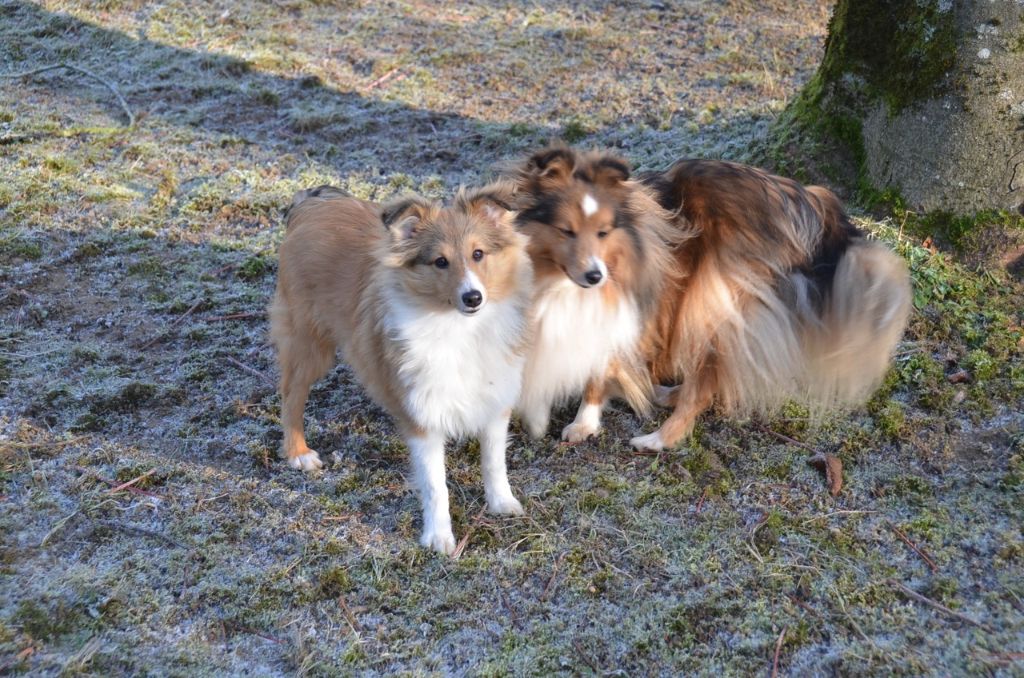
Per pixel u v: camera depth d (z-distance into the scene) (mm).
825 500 3033
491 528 2988
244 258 3605
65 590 2857
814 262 3119
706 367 3160
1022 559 2906
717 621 2848
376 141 4043
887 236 3402
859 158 3533
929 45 3352
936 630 2822
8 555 2904
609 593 2891
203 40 4805
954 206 3391
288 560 2928
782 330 3107
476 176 3865
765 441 3158
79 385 3244
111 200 3779
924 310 3316
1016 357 3227
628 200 3092
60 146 3982
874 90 3479
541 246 3059
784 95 4137
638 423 3236
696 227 3137
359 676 2775
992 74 3303
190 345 3367
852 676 2771
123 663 2773
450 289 2854
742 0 5289
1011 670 2762
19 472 3053
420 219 2885
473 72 4574
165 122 4113
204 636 2822
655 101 4191
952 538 2951
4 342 3338
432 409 2908
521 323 2943
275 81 4453
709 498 3047
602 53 4730
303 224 3062
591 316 3107
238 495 3033
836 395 3150
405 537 2975
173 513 2996
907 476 3055
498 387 2934
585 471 3117
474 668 2789
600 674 2781
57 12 5016
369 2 5312
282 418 3104
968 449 3096
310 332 3051
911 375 3223
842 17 3539
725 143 3854
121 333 3389
